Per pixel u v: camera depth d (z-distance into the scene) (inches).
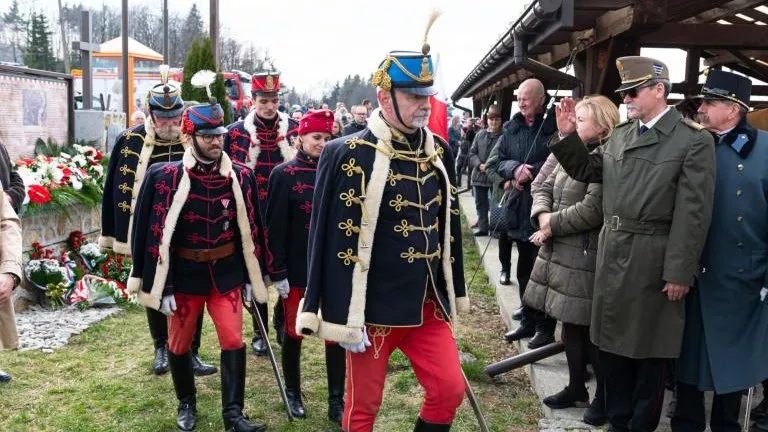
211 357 214.7
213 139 156.5
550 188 173.2
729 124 142.6
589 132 162.1
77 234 286.4
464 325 247.8
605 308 140.8
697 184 132.0
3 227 147.4
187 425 167.9
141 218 159.5
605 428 158.2
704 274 141.9
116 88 948.6
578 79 243.3
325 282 121.6
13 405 181.3
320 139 173.3
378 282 121.3
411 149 124.6
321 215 121.7
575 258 159.6
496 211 228.7
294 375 178.2
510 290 271.3
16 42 1941.4
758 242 139.9
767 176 139.4
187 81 327.3
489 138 390.0
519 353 215.8
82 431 166.7
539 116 220.7
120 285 275.3
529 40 237.8
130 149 210.2
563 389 173.8
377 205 119.8
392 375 199.5
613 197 140.5
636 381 147.1
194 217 157.8
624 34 196.5
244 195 163.6
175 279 160.2
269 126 218.1
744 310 140.5
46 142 349.1
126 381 196.7
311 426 170.4
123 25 623.8
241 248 164.4
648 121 139.1
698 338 143.0
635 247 136.8
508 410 176.4
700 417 149.1
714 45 234.7
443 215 128.2
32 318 251.0
